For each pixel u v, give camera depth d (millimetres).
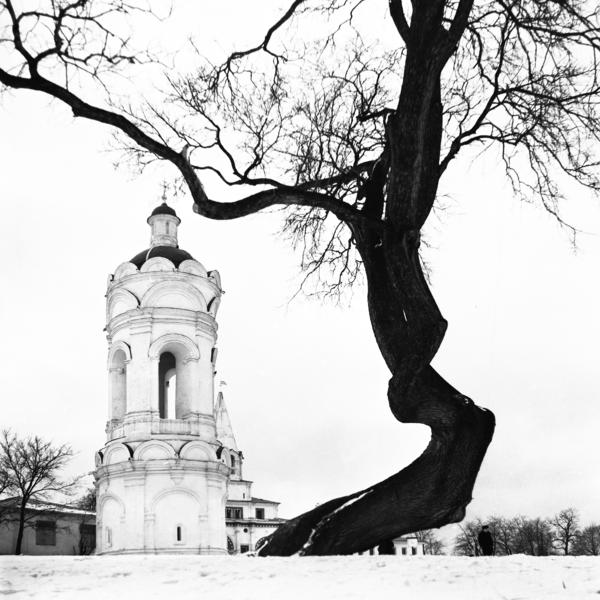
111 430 51812
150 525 48406
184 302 52750
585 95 16703
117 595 10734
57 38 13969
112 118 14906
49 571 13805
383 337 16516
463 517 16562
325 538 16812
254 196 16094
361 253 17062
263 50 18141
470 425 15969
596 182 17359
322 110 19219
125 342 51844
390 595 10555
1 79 14102
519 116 17656
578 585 11273
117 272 53938
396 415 16516
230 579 12438
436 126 16078
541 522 106875
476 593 10703
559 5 15086
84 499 76438
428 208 16016
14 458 59906
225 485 52375
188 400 51625
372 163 18719
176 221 58062
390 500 16516
